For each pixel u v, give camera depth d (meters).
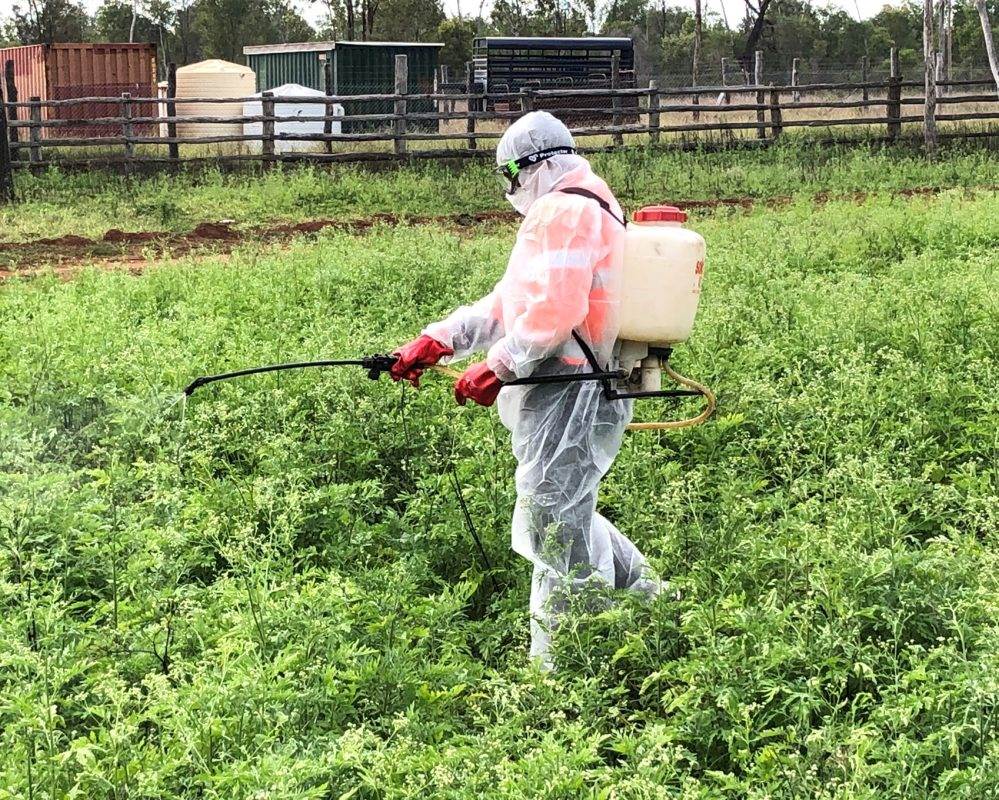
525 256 4.60
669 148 23.30
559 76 30.22
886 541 5.16
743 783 3.66
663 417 7.07
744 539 5.18
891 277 10.78
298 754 3.91
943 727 3.70
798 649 4.15
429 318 9.62
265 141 21.81
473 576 5.50
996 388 7.00
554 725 4.04
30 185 19.69
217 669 4.17
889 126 24.41
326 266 11.62
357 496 6.19
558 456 4.83
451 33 56.03
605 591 4.75
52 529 5.39
